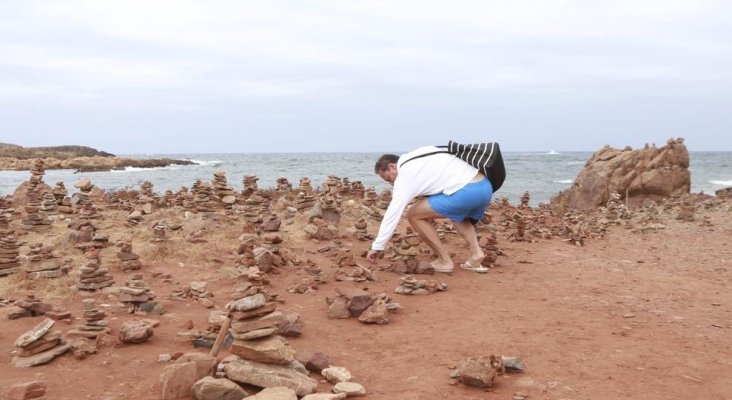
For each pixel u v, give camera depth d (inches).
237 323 158.9
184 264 303.9
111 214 435.5
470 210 304.0
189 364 149.2
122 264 285.7
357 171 2160.4
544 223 542.9
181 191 526.0
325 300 255.4
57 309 220.8
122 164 2755.9
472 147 306.0
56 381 156.4
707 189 1585.9
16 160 2539.4
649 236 495.2
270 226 384.8
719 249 421.7
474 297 265.9
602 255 392.5
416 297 266.1
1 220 353.4
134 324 193.2
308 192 543.2
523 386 159.8
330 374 161.8
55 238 351.6
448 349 192.1
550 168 2834.6
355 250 362.6
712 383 163.9
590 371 172.6
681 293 279.4
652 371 173.0
